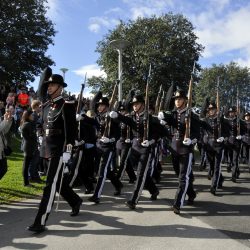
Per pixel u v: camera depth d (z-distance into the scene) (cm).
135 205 727
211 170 983
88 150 834
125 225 625
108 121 801
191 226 623
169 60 3438
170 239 562
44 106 643
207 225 630
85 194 848
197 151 2027
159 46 3522
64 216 671
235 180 1053
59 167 613
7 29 3709
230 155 1210
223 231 600
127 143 928
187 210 726
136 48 3497
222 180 952
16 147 1531
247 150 1251
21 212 693
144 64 3328
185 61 3441
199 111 994
